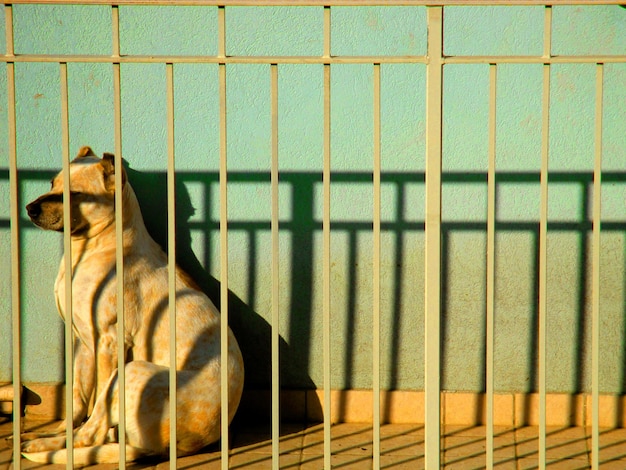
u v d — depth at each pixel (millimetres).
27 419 12273
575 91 11641
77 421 11266
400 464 10438
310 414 12289
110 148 12117
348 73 11797
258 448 11133
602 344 11938
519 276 11969
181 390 10438
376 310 8781
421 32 11688
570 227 11828
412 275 12047
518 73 11641
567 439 11391
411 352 12148
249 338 12297
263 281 12203
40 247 12195
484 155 11797
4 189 12102
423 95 11766
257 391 12242
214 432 10805
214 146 12062
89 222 11219
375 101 8516
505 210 11875
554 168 11766
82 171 11188
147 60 8477
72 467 9070
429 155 8617
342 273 12125
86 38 11938
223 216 8727
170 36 11922
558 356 12000
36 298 12250
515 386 12094
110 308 11164
